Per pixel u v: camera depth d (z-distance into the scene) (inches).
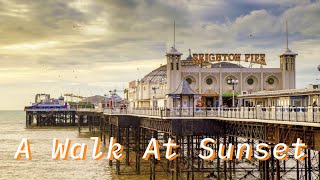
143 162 3513.8
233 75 3988.7
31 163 3631.9
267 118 2021.4
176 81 3932.1
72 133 6924.2
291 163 3292.3
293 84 4028.1
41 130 7755.9
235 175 2829.7
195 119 2566.4
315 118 1651.1
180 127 2559.1
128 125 3553.2
